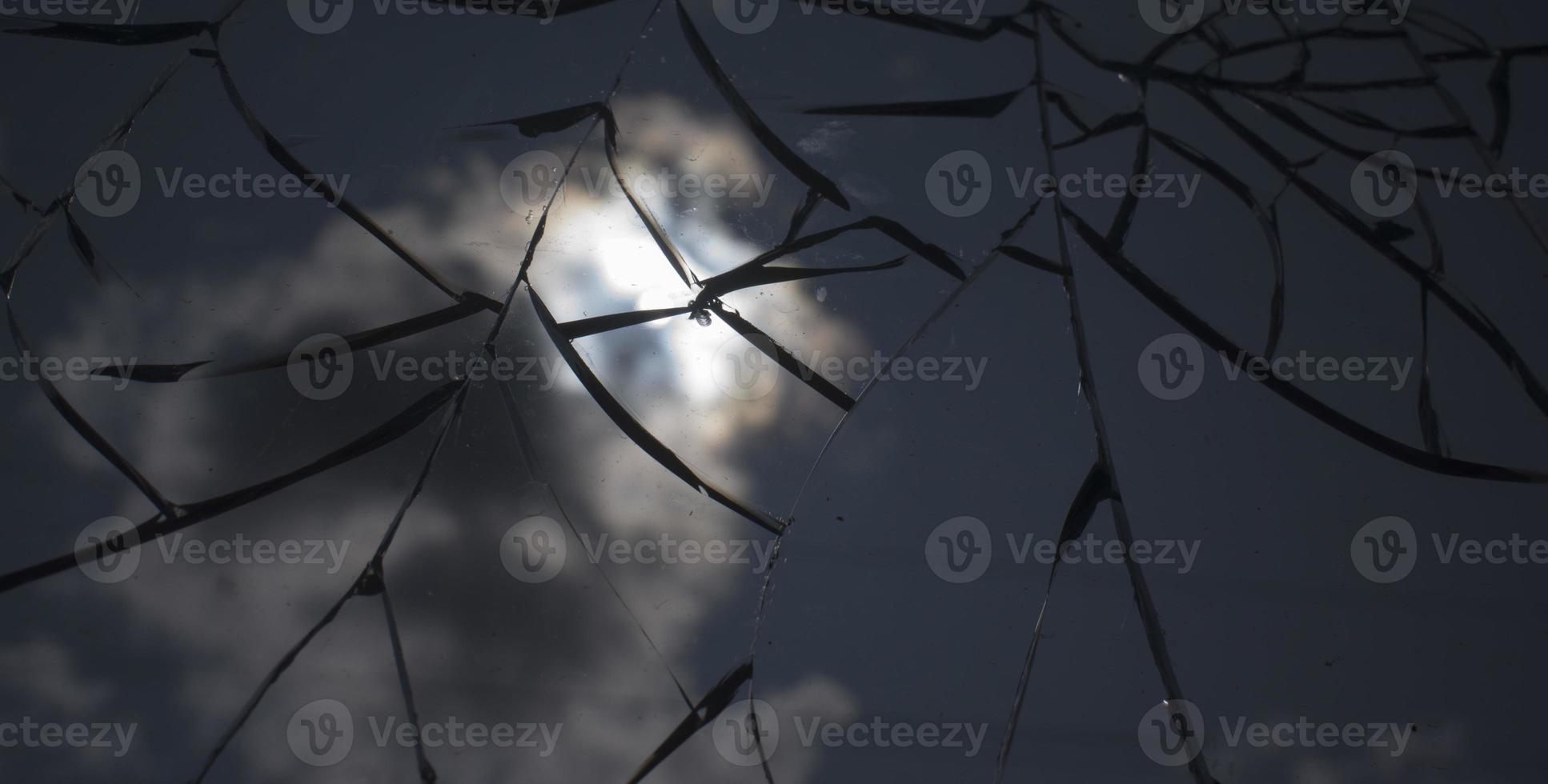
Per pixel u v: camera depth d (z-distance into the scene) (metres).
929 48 1.37
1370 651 1.29
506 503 1.28
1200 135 1.36
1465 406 1.32
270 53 1.34
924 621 1.28
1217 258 1.34
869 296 1.32
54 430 1.28
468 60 1.35
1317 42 1.38
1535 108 1.38
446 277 1.31
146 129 1.33
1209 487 1.30
